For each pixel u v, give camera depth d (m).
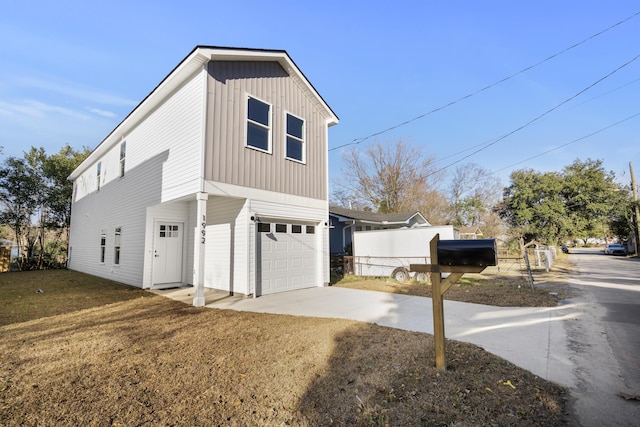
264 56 8.76
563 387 3.09
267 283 8.84
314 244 10.57
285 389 3.09
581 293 8.59
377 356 3.89
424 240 13.07
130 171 11.27
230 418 2.59
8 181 18.58
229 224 8.95
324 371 3.49
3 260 18.19
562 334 4.85
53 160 20.05
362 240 14.37
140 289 9.62
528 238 31.34
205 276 9.72
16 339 4.64
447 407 2.70
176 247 10.52
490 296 8.20
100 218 13.99
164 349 4.22
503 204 33.69
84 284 10.84
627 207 27.70
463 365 3.60
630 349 4.17
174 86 8.68
